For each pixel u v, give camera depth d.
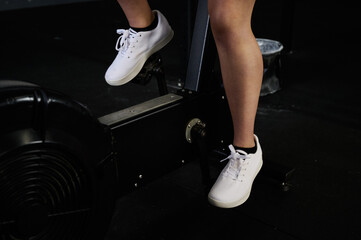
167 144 1.32
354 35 3.67
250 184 1.25
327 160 1.71
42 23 4.64
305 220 1.34
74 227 0.98
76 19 4.82
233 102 1.19
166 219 1.37
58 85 2.63
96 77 2.79
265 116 2.15
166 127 1.30
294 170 1.54
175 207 1.43
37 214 0.91
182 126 1.35
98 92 2.50
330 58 3.05
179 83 2.61
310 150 1.79
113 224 1.34
